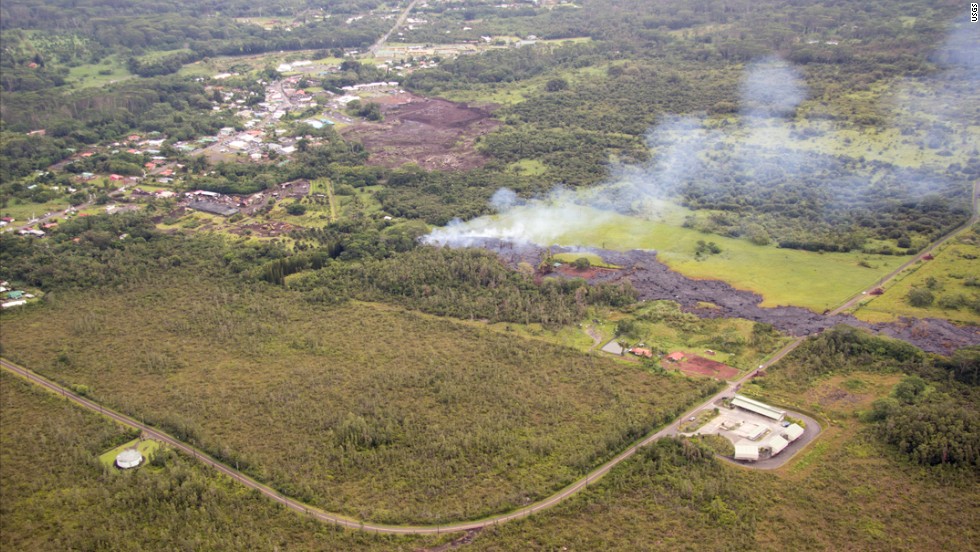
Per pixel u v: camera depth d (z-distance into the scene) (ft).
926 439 461.78
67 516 438.81
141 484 456.86
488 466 467.52
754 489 441.68
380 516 428.56
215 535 418.72
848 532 410.11
